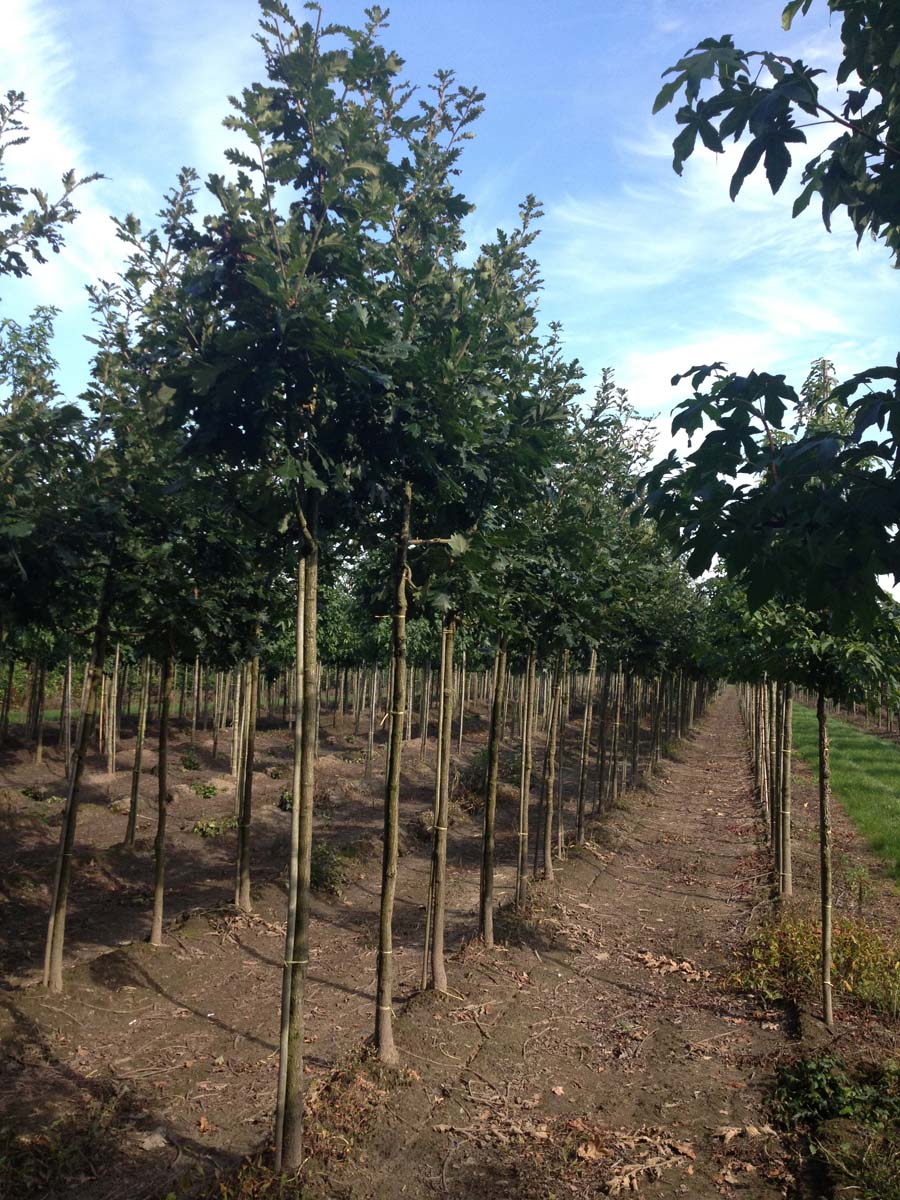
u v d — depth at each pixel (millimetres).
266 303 3982
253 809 15102
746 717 27547
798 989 7020
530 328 6574
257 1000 7113
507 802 16562
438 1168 4570
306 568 4523
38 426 5527
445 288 5516
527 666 9773
